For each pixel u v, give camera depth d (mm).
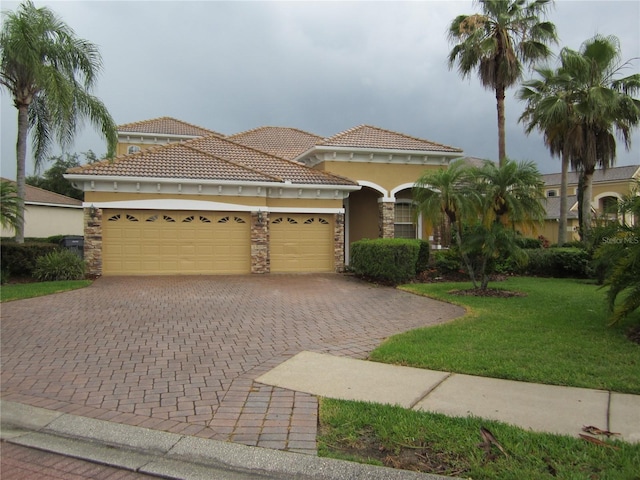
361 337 8117
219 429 4582
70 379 6027
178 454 4164
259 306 11023
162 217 17062
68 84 15977
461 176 12758
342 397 5293
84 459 4188
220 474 3906
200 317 9719
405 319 9680
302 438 4359
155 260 17016
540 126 23125
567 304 10781
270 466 3912
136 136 26500
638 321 8562
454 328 8352
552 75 22375
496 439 4184
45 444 4441
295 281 15789
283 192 18297
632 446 4012
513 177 11961
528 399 5145
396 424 4512
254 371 6285
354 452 4113
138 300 11633
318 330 8664
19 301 11352
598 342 7230
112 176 16047
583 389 5430
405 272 14867
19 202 15891
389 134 22141
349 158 20234
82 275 15555
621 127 22016
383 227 20625
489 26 22047
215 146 21031
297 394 5430
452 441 4188
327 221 18875
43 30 16156
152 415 4934
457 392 5383
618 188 40469
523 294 12516
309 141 26922
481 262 14281
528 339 7473
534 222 12555
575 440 4141
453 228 14281
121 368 6445
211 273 17484
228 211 17531
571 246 22156
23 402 5316
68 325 8922
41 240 25453
